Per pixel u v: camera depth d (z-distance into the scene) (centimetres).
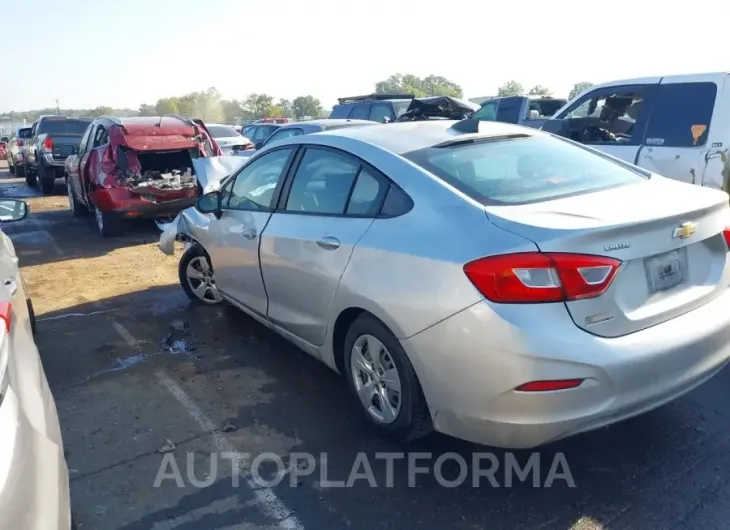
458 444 342
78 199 1077
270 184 433
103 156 896
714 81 629
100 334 520
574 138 744
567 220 269
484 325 263
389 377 324
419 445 342
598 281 259
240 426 368
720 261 315
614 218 271
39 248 877
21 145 1883
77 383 429
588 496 295
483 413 273
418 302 288
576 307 258
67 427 371
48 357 475
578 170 351
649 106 675
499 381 263
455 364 276
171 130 945
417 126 398
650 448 330
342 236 343
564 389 256
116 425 372
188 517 290
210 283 570
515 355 257
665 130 658
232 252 462
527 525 278
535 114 1193
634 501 290
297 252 379
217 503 299
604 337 263
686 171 638
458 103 1295
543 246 257
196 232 531
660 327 278
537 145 376
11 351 220
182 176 949
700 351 287
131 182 893
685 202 301
